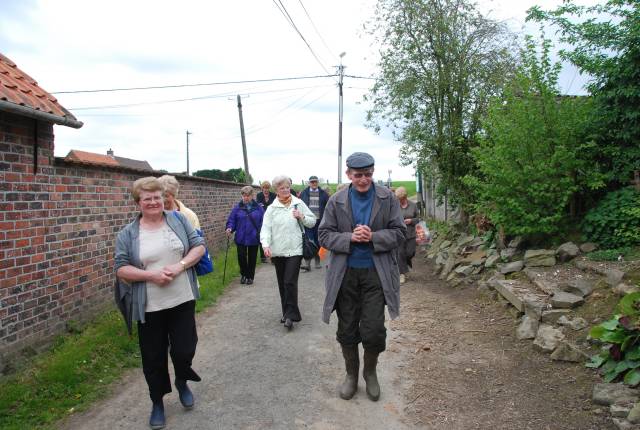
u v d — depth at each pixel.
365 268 3.74
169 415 3.61
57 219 4.99
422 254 11.41
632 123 5.77
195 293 3.52
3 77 4.68
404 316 6.12
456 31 11.05
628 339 3.58
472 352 4.68
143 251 3.29
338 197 3.87
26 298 4.47
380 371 4.39
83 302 5.47
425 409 3.63
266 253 5.62
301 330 5.70
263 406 3.74
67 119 4.86
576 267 5.56
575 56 6.23
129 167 6.59
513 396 3.71
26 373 4.18
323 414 3.60
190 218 4.85
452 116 11.13
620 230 5.46
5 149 4.25
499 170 6.49
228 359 4.78
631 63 5.64
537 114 6.34
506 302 5.61
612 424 3.12
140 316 3.24
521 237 6.71
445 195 11.86
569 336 4.34
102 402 3.84
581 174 6.19
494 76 10.80
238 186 14.92
